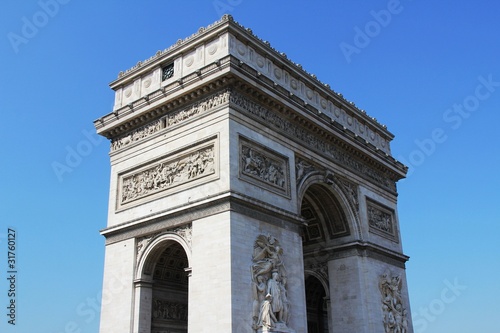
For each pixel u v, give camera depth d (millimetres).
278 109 69875
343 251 80750
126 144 73438
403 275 88750
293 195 68312
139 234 66250
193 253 59719
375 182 89312
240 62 63594
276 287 59625
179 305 69000
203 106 65438
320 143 77750
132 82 76562
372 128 92938
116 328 64375
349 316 77375
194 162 63938
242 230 58719
